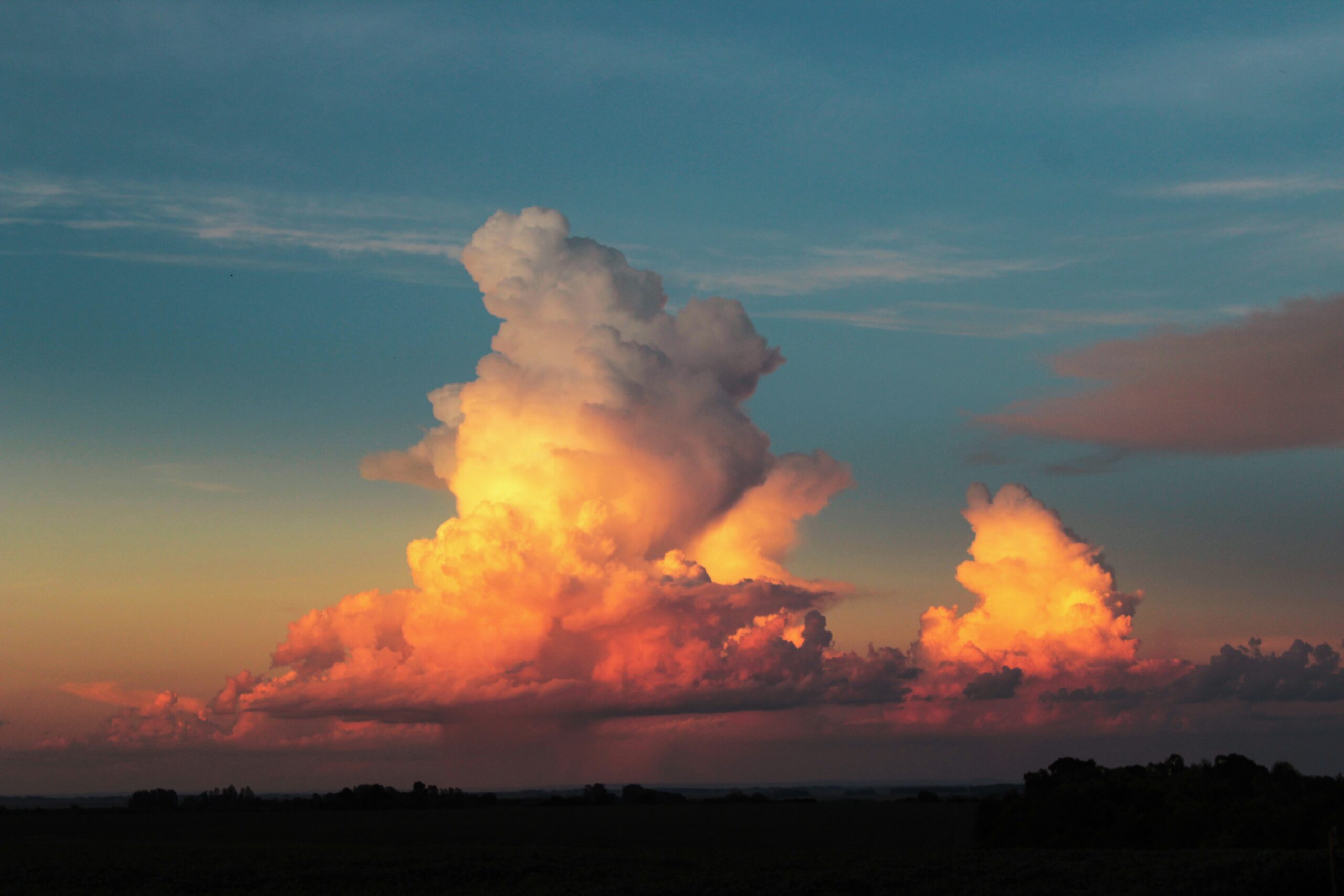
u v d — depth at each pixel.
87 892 56.81
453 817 144.12
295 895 56.41
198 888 58.88
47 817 146.50
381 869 65.38
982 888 54.69
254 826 123.75
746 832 110.69
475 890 57.31
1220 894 50.75
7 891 56.94
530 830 116.00
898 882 58.00
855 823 125.94
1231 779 89.31
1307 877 54.06
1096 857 66.69
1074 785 89.12
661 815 144.12
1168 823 80.31
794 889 56.16
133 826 125.88
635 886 57.81
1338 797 75.06
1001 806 92.31
